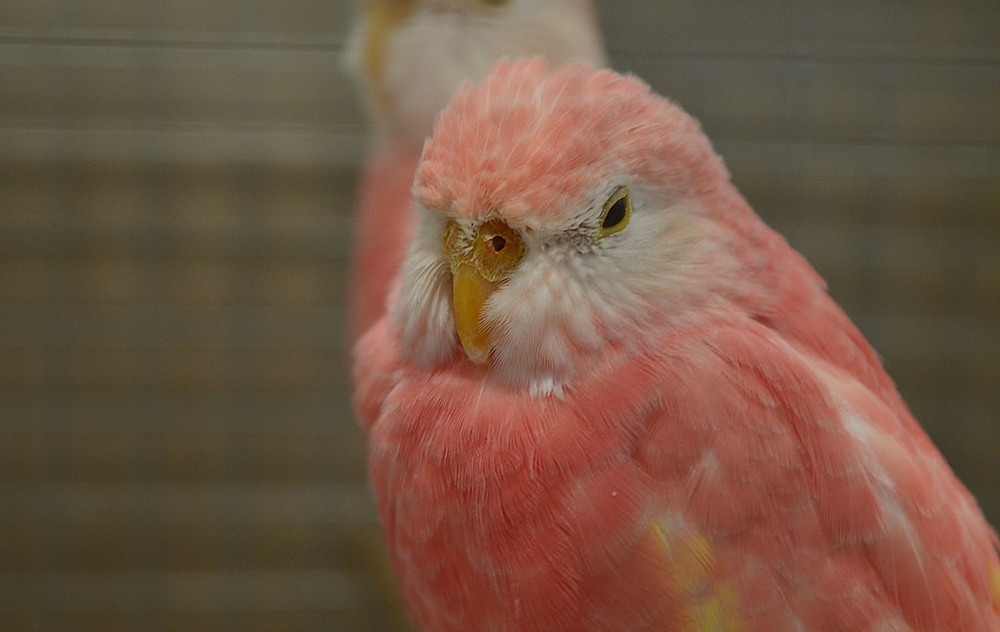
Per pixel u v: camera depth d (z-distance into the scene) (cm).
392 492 26
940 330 50
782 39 47
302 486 51
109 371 49
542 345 25
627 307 25
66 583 50
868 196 49
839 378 26
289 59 47
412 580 26
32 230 47
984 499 51
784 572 25
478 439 25
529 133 25
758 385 25
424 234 26
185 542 50
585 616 25
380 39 33
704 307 26
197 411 50
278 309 49
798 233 49
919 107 48
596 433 25
